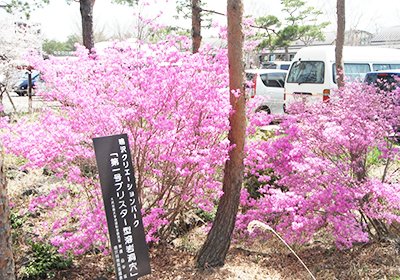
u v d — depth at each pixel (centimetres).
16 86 1362
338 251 469
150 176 442
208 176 439
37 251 441
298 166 424
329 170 435
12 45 1198
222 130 438
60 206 496
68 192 486
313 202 429
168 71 412
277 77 1337
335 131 423
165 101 412
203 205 473
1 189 289
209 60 473
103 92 413
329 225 471
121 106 402
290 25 2575
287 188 542
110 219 330
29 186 589
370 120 443
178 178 449
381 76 882
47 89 507
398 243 452
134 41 448
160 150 421
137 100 391
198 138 429
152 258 466
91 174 436
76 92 399
